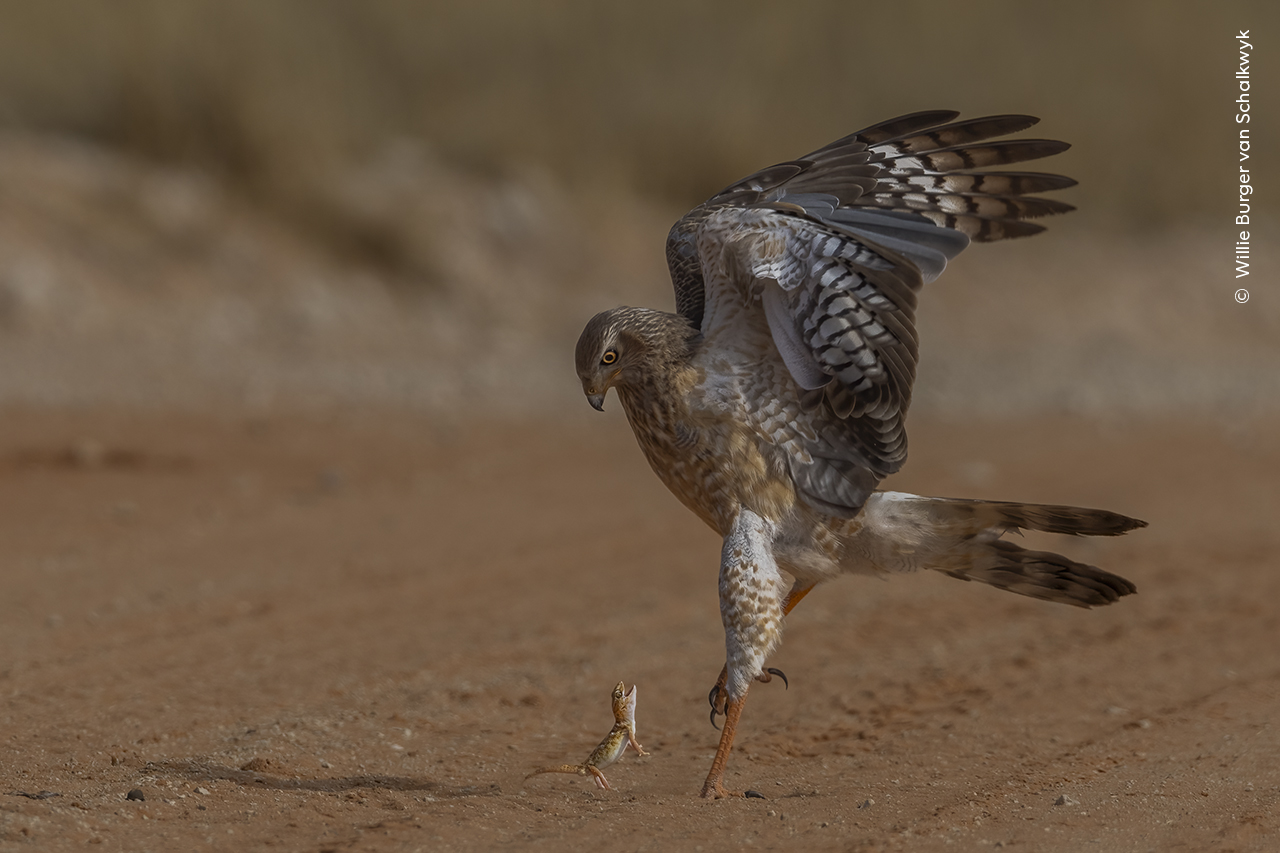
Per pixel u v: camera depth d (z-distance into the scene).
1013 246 29.55
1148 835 6.12
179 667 8.73
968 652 9.81
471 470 15.41
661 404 7.07
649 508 13.94
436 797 6.64
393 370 20.34
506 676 8.95
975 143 7.43
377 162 26.22
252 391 18.56
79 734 7.34
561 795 6.80
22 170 22.94
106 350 19.64
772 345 6.98
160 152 24.33
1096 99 32.97
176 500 13.39
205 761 6.99
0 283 20.47
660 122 28.83
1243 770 7.08
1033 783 6.97
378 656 9.20
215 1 25.94
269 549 11.87
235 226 23.55
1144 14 34.50
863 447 7.05
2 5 25.56
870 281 6.69
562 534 12.83
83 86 25.11
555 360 21.70
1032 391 20.78
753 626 6.87
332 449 16.02
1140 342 25.34
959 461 16.03
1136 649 9.74
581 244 26.12
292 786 6.68
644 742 7.94
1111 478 15.30
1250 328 27.39
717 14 31.48
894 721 8.32
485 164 27.19
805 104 30.42
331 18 28.20
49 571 10.84
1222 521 13.60
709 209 7.59
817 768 7.42
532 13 29.92
